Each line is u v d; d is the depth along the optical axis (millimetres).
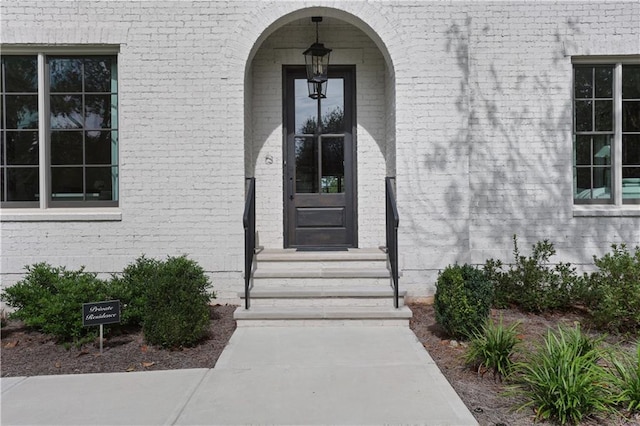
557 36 6410
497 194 6422
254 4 6215
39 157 6336
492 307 6031
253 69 6992
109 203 6410
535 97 6422
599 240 6418
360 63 7023
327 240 7117
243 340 4875
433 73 6273
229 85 6227
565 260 6410
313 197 7148
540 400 3260
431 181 6266
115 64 6410
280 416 3262
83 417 3264
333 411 3330
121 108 6191
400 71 6273
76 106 6406
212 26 6223
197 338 4816
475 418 3252
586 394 3184
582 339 3828
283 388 3727
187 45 6207
